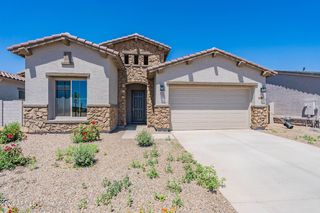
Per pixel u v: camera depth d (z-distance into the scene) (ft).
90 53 34.42
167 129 38.09
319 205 12.49
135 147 24.88
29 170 16.76
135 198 12.63
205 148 25.57
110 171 16.90
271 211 11.84
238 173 17.47
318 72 46.55
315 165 19.49
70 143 26.02
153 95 45.83
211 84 39.17
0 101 39.99
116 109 43.78
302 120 49.44
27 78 33.04
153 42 47.83
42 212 11.05
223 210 11.81
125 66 47.16
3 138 25.85
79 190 13.52
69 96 34.91
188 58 37.63
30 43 32.01
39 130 33.27
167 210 10.73
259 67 39.78
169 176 16.15
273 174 17.29
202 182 14.82
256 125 40.37
